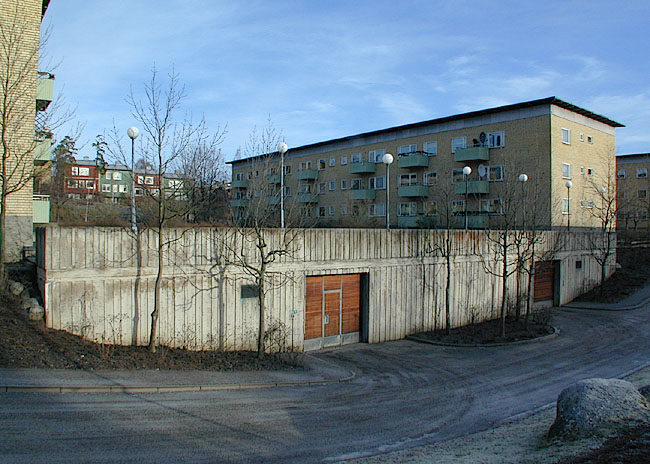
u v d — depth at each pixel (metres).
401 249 19.45
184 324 13.36
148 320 12.74
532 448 7.29
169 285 13.08
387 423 9.27
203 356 12.71
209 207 29.02
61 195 36.78
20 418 7.50
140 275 12.59
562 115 39.78
